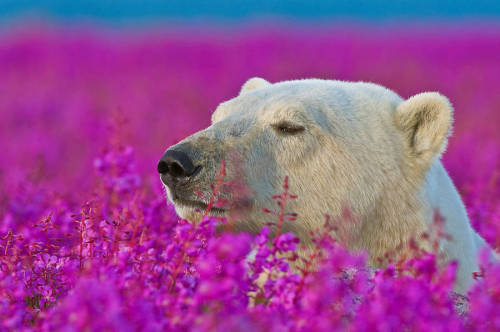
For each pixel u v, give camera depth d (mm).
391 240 8734
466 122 29516
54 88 41781
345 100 9094
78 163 20141
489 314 5602
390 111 9180
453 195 9461
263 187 8297
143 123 27344
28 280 7059
